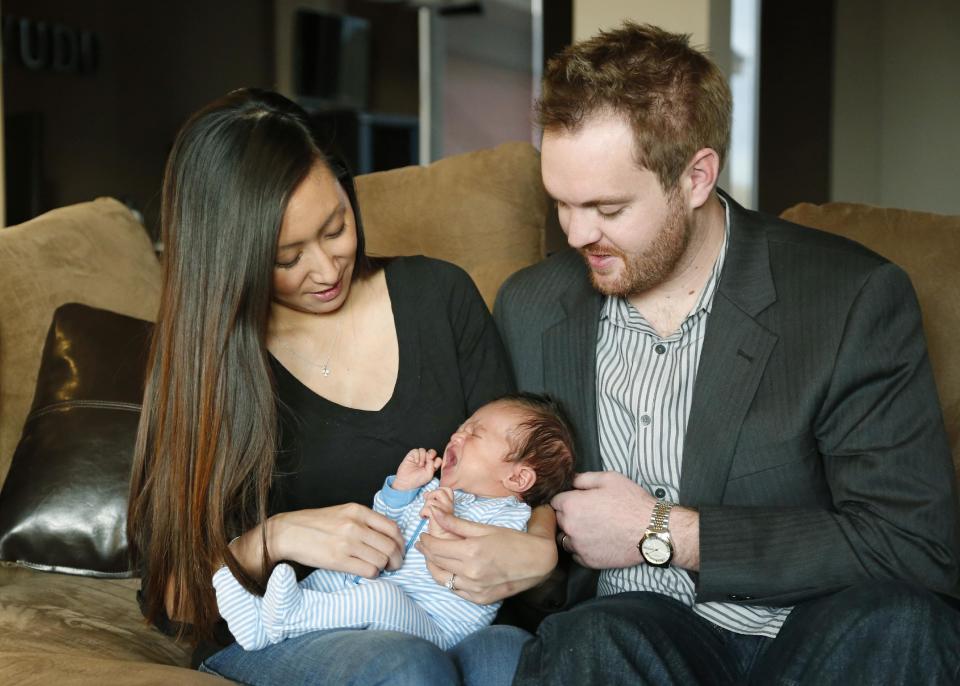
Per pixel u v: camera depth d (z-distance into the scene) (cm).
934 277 209
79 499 193
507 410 179
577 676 136
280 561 165
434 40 681
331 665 140
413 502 174
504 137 673
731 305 168
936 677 131
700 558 156
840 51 535
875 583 142
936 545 152
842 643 135
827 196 544
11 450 214
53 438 197
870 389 158
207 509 161
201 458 161
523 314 191
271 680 146
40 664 146
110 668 144
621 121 155
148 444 168
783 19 533
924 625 132
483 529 160
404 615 155
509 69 666
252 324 162
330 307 174
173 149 163
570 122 157
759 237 172
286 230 159
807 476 162
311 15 647
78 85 572
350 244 168
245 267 159
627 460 176
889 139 553
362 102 673
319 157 164
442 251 231
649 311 176
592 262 168
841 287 163
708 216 171
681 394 171
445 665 139
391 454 178
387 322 184
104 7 581
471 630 164
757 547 155
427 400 181
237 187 158
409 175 239
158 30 604
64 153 568
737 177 538
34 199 545
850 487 157
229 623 151
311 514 162
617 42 160
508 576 158
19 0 545
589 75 156
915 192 554
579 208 162
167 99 611
